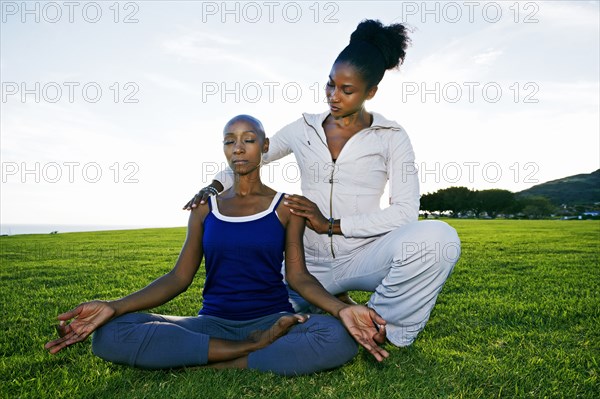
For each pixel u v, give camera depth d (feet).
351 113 9.96
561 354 9.26
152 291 8.30
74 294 17.26
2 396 7.13
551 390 7.45
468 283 19.27
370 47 9.57
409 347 9.71
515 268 24.81
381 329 7.30
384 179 10.64
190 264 8.79
